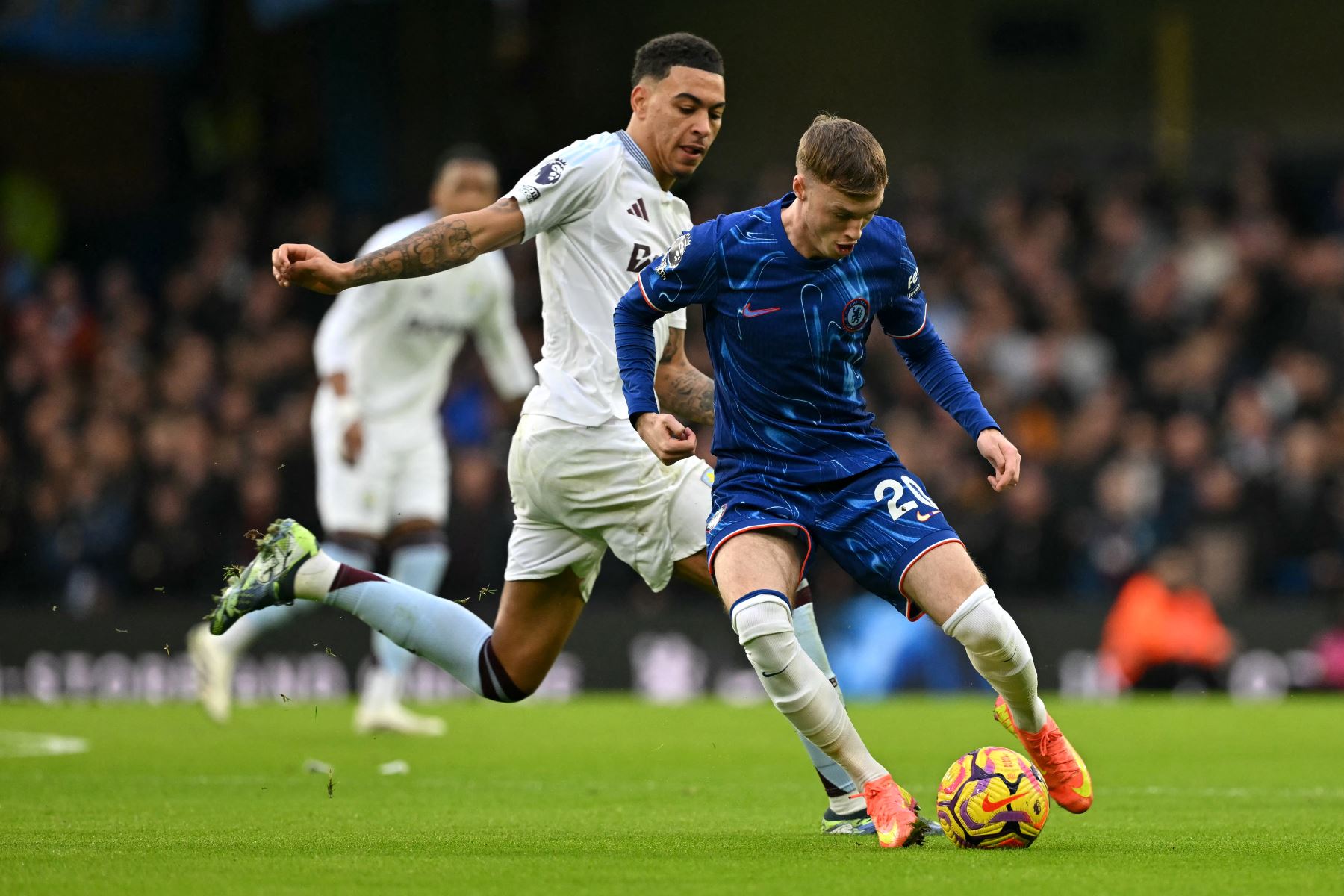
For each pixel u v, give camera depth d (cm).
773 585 1652
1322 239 5909
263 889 1394
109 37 6297
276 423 5559
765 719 3694
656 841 1733
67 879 1448
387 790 2333
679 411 1978
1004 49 6694
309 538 1909
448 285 3203
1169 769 2625
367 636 4631
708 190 6900
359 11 6794
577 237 1917
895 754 2847
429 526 3275
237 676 4694
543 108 6862
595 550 1962
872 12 6788
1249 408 4912
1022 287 5700
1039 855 1600
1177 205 6047
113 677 4816
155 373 6275
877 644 4644
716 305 1717
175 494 5338
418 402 3259
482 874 1476
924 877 1441
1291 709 3903
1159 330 5516
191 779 2473
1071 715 3747
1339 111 6444
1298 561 4650
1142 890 1370
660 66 1936
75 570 5444
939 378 1789
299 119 7038
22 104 7406
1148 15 6588
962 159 6738
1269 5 6481
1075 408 5344
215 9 7119
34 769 2614
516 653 1972
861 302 1698
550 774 2570
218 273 6475
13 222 7125
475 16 6800
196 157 7269
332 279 1773
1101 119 6650
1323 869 1504
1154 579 4475
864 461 1706
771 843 1714
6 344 6353
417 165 6888
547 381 1934
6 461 5838
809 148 1625
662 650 4647
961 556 1655
